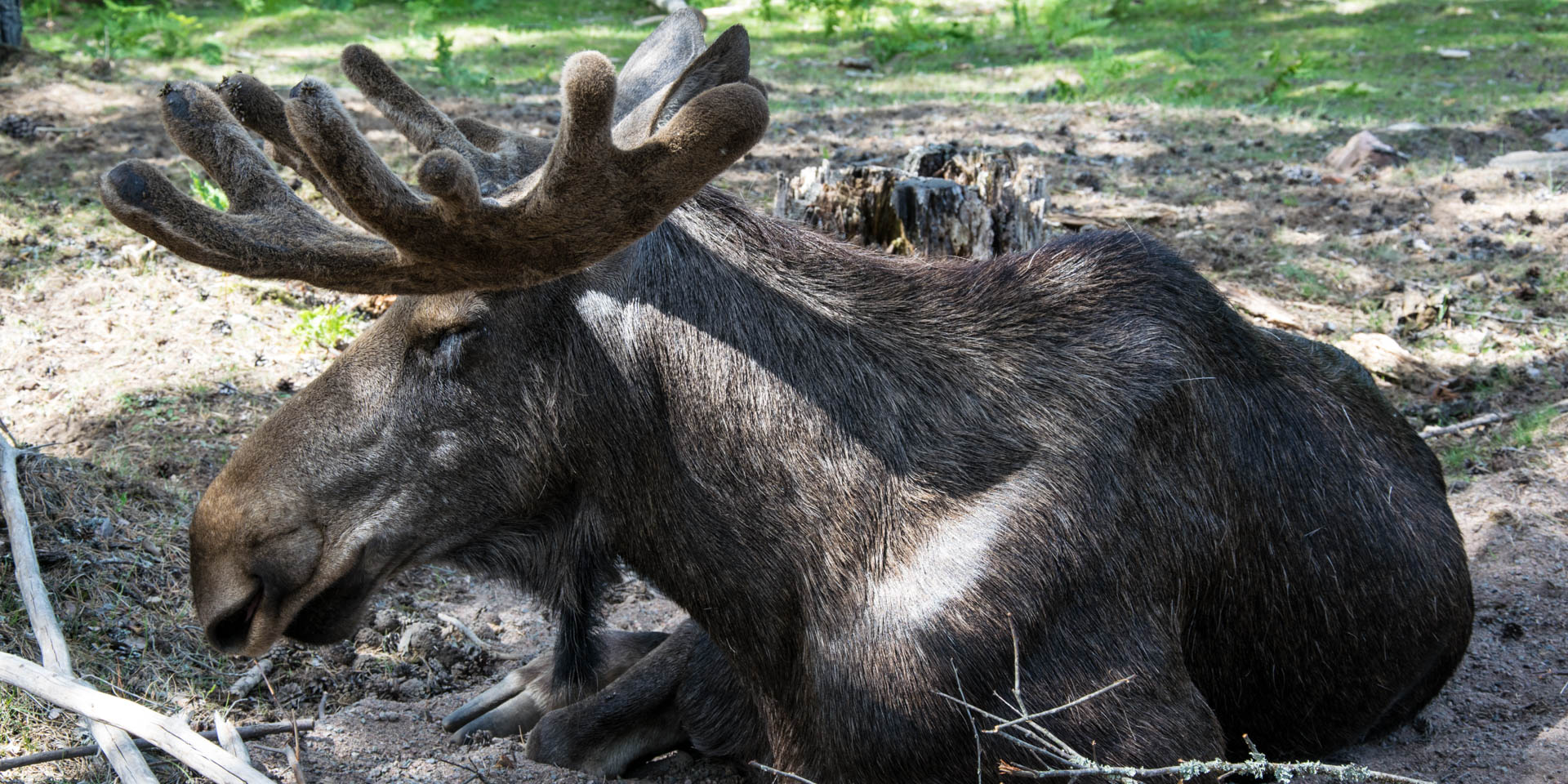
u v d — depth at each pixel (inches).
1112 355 161.0
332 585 156.4
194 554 156.7
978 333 161.5
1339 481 175.5
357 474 156.3
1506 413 318.3
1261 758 134.9
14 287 354.0
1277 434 171.9
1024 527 150.3
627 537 162.6
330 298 363.9
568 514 164.1
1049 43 930.7
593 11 1101.7
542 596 168.1
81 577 219.6
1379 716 188.4
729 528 157.8
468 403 155.9
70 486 241.1
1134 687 151.7
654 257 156.7
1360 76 765.3
